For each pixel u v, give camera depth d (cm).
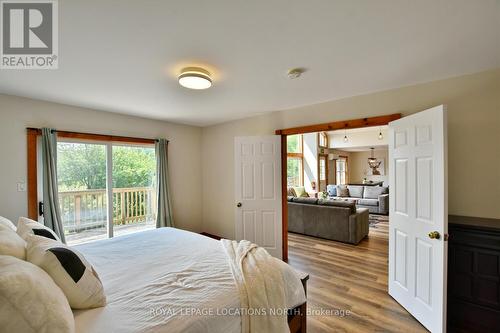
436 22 147
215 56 188
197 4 127
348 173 1082
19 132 279
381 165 1016
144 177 409
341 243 440
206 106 335
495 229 184
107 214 360
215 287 139
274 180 364
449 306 203
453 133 231
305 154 837
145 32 154
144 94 278
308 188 825
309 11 135
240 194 378
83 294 116
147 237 248
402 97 260
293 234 505
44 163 289
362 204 754
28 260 122
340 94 286
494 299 186
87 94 275
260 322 134
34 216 286
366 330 198
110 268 169
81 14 134
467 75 225
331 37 163
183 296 130
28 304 87
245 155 376
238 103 322
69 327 93
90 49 175
